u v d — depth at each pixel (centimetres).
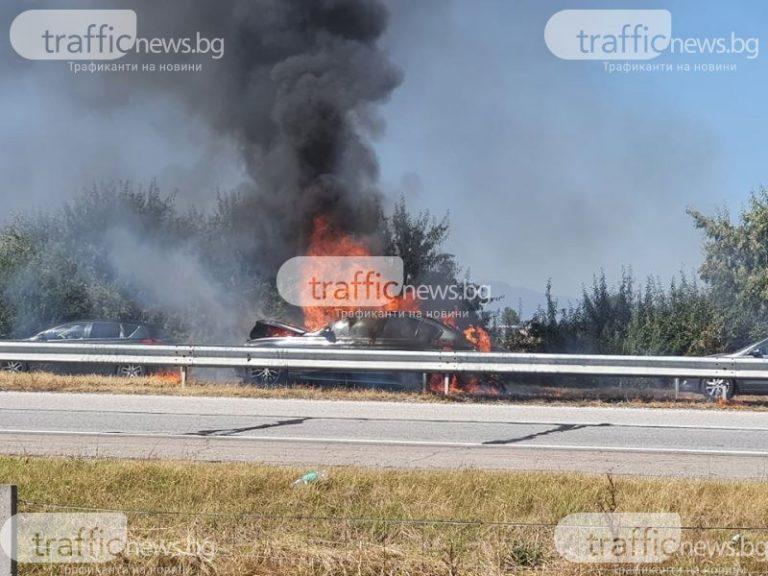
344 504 755
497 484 801
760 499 761
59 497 760
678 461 970
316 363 1545
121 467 837
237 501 761
